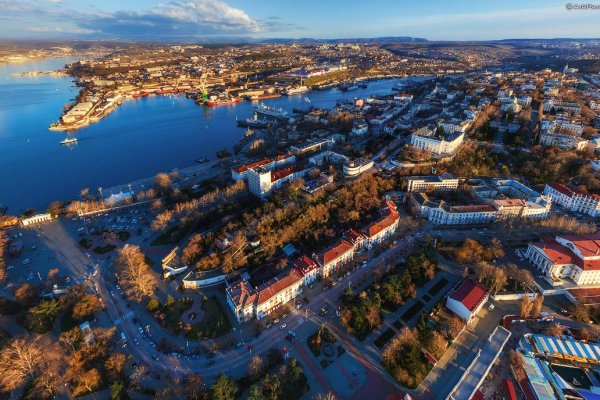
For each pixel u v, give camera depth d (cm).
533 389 19500
